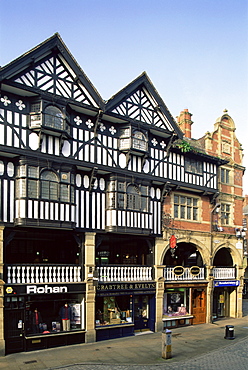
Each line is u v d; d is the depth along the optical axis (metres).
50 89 12.50
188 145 16.61
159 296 15.31
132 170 14.68
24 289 11.80
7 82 11.49
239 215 20.05
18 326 11.70
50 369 9.97
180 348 12.61
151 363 10.75
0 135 11.53
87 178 13.77
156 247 15.54
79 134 13.44
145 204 14.92
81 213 13.38
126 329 14.25
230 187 19.75
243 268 19.44
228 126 20.20
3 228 11.50
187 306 16.88
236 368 10.24
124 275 14.48
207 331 15.51
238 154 20.62
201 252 17.59
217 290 19.12
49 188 12.23
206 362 10.88
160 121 15.91
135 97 15.02
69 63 12.81
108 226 13.80
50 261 15.66
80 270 13.25
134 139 14.54
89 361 10.80
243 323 17.56
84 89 13.34
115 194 13.95
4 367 10.08
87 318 13.03
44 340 12.14
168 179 15.99
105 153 14.06
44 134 12.34
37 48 12.02
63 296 13.03
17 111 12.01
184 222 16.97
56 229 12.66
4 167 11.80
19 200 11.66
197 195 17.88
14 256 14.91
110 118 14.10
